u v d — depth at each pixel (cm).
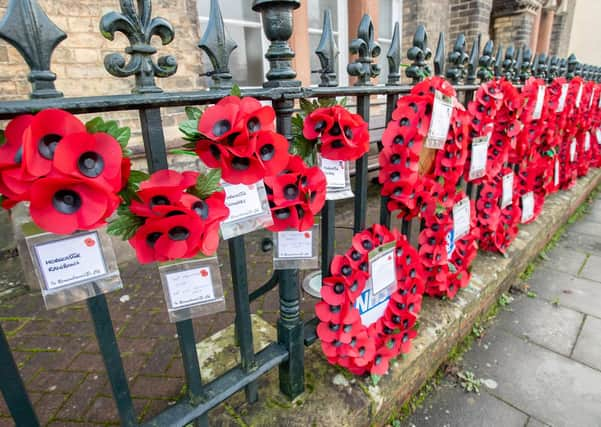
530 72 293
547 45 839
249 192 103
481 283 216
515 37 685
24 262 249
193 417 110
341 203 427
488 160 226
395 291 156
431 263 183
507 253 250
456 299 199
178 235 83
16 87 256
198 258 94
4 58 249
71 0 261
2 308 238
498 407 166
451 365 188
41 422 154
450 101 161
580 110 361
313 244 119
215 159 91
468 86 193
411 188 154
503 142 223
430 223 180
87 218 68
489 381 179
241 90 100
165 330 211
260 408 132
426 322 181
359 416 133
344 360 142
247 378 121
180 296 96
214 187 86
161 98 81
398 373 152
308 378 145
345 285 133
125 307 235
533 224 299
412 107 151
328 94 117
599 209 418
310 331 148
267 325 178
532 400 169
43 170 63
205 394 115
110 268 82
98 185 66
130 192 80
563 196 368
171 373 177
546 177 301
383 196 165
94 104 72
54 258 74
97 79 282
